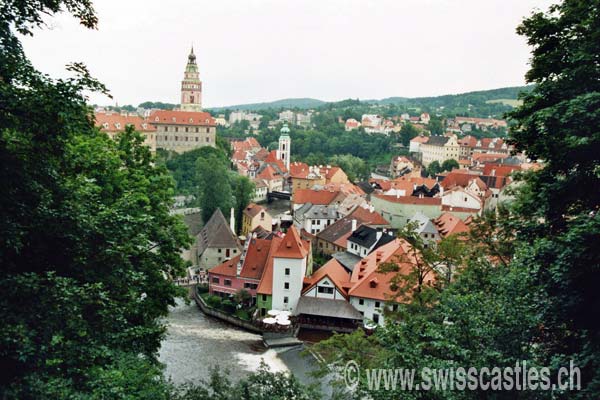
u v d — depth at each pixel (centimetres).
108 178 3203
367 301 6259
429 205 11300
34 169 1750
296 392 2331
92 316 1753
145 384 2212
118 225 1978
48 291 1563
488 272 2998
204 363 5297
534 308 2009
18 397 1495
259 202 16088
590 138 1802
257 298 6738
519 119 2239
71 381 1631
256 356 5550
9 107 1622
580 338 2000
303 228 10975
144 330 2631
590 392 1630
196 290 7488
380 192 13175
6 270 1681
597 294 1936
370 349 3234
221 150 16925
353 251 8669
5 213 1620
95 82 1800
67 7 1781
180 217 3747
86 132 1902
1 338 1434
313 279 6819
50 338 1543
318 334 6200
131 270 2106
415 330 2031
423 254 4397
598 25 2003
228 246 8556
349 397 2598
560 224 2203
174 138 17025
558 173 2155
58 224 1747
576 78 2072
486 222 4091
